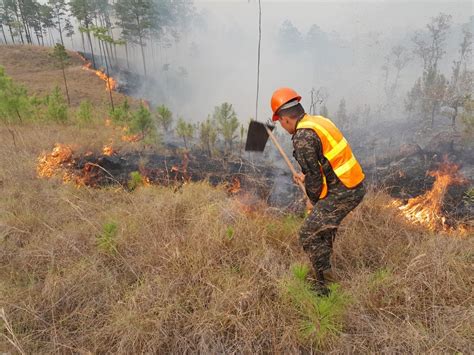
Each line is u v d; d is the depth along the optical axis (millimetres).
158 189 4125
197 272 2146
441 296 1917
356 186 1982
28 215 3158
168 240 2562
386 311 1829
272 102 2129
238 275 2150
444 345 1611
